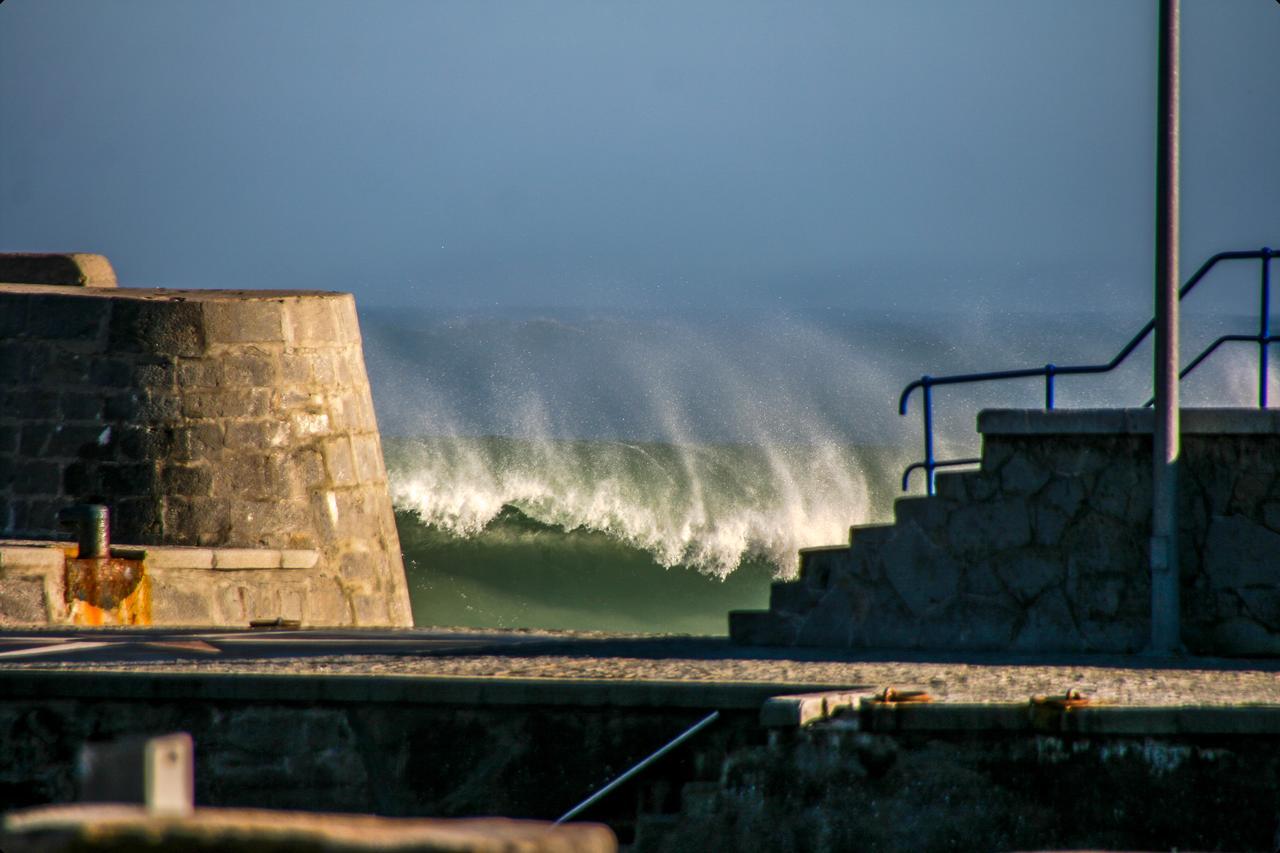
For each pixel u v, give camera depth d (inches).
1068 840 1237.7
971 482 1716.3
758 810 1275.8
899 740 1264.8
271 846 477.4
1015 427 1708.9
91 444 2829.7
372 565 3070.9
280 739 1398.9
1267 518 1674.5
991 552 1708.9
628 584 4212.6
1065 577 1695.4
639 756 1346.0
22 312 2871.6
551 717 1364.4
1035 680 1424.7
